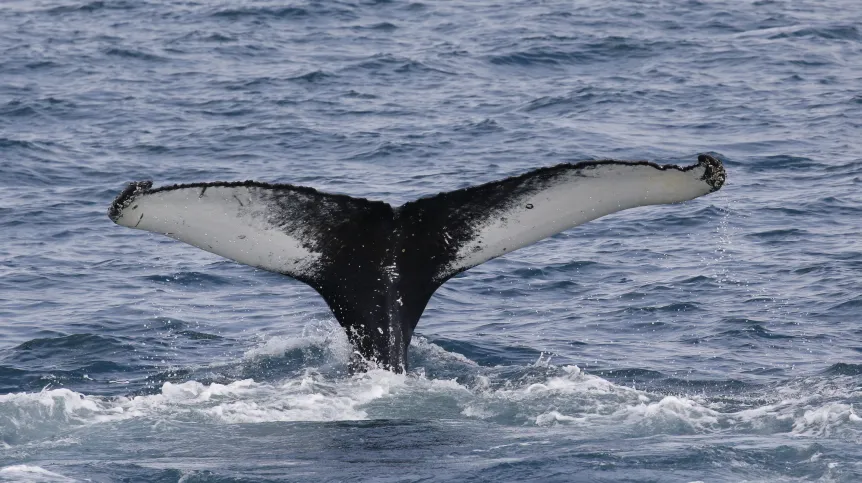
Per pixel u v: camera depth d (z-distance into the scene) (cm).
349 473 3098
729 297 5956
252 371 4416
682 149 9588
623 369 4744
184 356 4981
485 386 4038
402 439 3394
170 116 11062
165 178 8912
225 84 12425
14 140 9862
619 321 5609
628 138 10000
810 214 7644
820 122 10406
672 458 3183
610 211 3609
